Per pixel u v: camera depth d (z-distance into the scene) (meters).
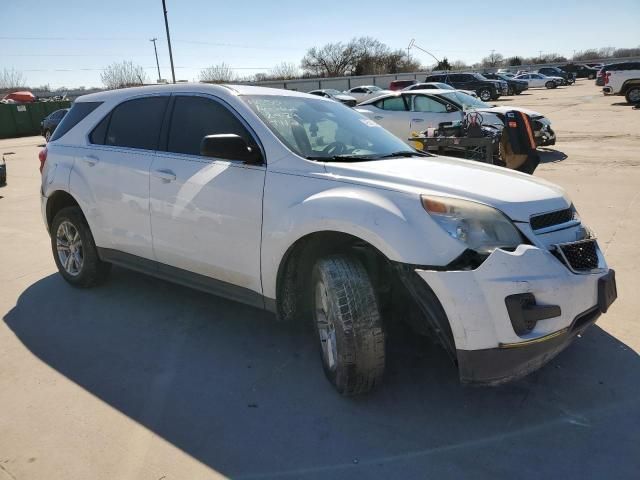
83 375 3.32
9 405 3.00
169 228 3.72
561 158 11.42
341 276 2.80
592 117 20.14
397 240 2.60
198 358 3.50
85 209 4.37
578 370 3.21
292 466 2.48
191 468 2.48
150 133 3.99
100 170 4.21
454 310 2.48
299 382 3.18
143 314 4.21
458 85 34.09
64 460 2.54
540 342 2.51
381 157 3.41
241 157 3.19
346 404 2.95
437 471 2.42
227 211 3.34
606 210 6.84
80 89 68.12
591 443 2.58
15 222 7.53
